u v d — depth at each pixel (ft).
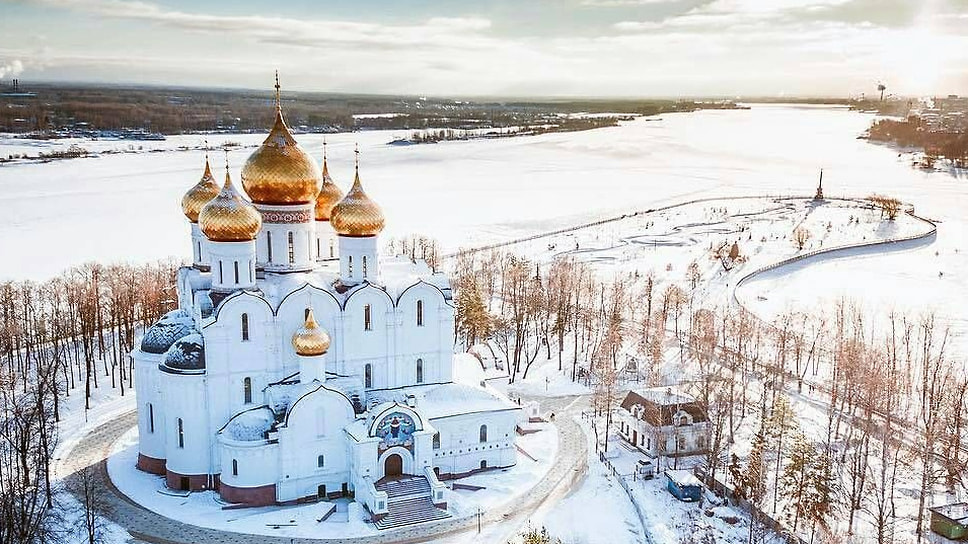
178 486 307.17
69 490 304.50
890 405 353.51
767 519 284.41
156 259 636.89
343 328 320.50
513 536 280.51
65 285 483.10
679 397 355.56
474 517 292.40
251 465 294.46
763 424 318.86
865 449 321.32
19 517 271.28
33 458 296.10
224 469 297.33
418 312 333.62
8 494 269.03
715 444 321.73
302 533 279.90
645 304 559.79
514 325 515.91
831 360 455.63
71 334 451.12
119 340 446.19
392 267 357.61
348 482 308.19
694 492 305.73
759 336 467.93
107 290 508.53
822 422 375.25
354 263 325.83
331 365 321.32
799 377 429.79
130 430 360.28
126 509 292.20
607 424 354.33
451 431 320.91
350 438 301.02
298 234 332.39
